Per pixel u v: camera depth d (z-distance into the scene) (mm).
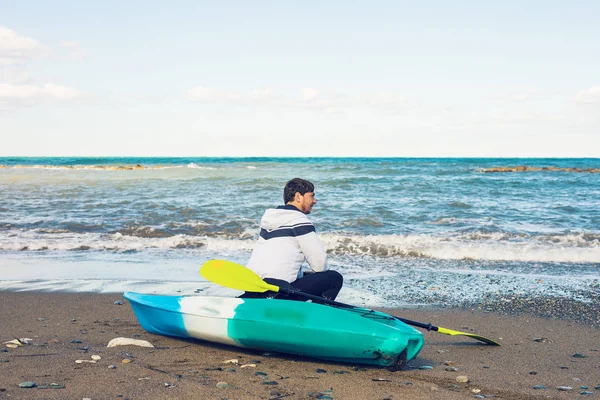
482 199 16516
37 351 3947
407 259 8820
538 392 3393
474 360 4152
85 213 12789
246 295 4359
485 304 6172
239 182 20031
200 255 8922
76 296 6191
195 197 15602
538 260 8742
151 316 4457
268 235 4242
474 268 8164
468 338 4898
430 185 20594
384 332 3684
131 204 14133
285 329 3857
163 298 4555
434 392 3297
